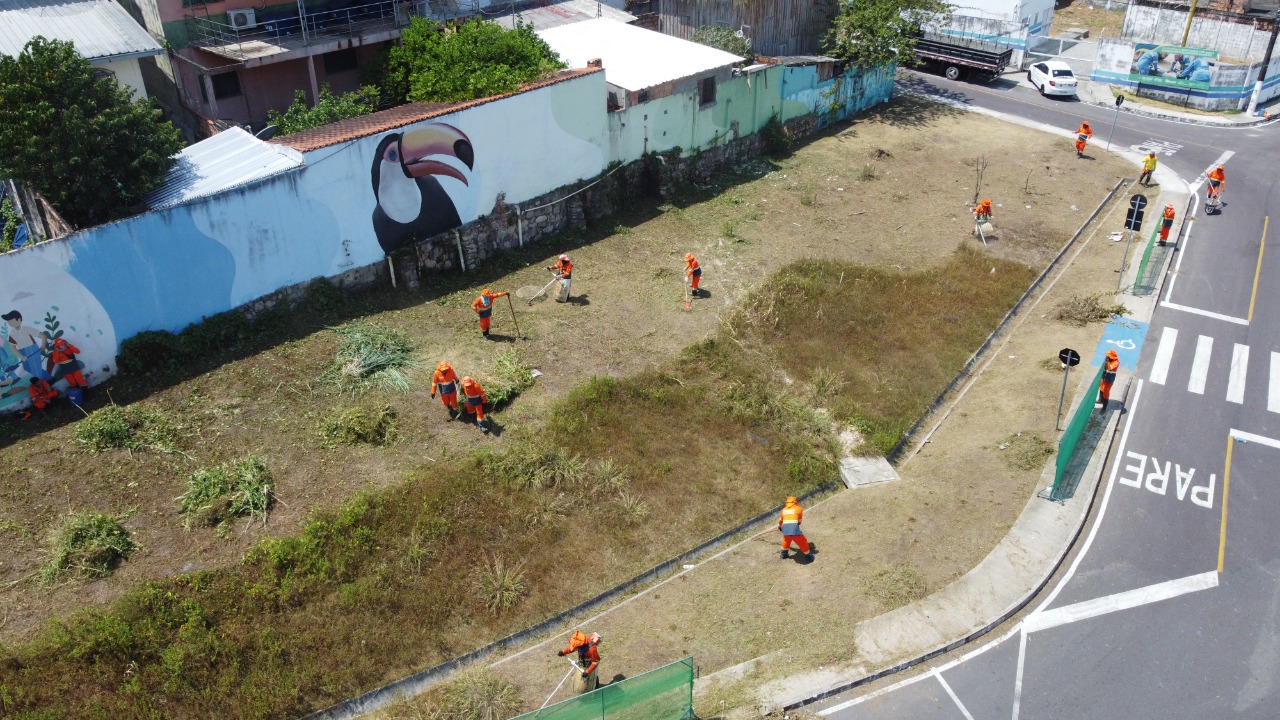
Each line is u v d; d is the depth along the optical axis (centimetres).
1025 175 3606
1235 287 2875
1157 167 3719
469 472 1916
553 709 1378
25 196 2284
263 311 2294
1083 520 1983
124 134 2086
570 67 3122
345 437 1986
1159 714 1571
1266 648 1695
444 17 3403
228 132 2492
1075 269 3012
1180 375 2469
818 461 2112
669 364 2350
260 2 3061
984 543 1911
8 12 2791
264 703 1452
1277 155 3828
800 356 2444
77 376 1997
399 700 1524
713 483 2025
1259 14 4956
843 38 3903
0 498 1758
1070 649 1694
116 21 2855
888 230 3153
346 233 2394
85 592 1602
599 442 2056
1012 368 2517
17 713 1370
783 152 3684
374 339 2277
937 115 4166
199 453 1914
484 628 1648
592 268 2758
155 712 1405
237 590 1606
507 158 2689
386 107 3088
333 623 1590
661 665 1616
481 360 2281
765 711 1543
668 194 3212
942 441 2264
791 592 1784
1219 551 1917
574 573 1772
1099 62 4584
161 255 2073
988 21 4838
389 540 1744
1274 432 2266
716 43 3650
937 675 1639
